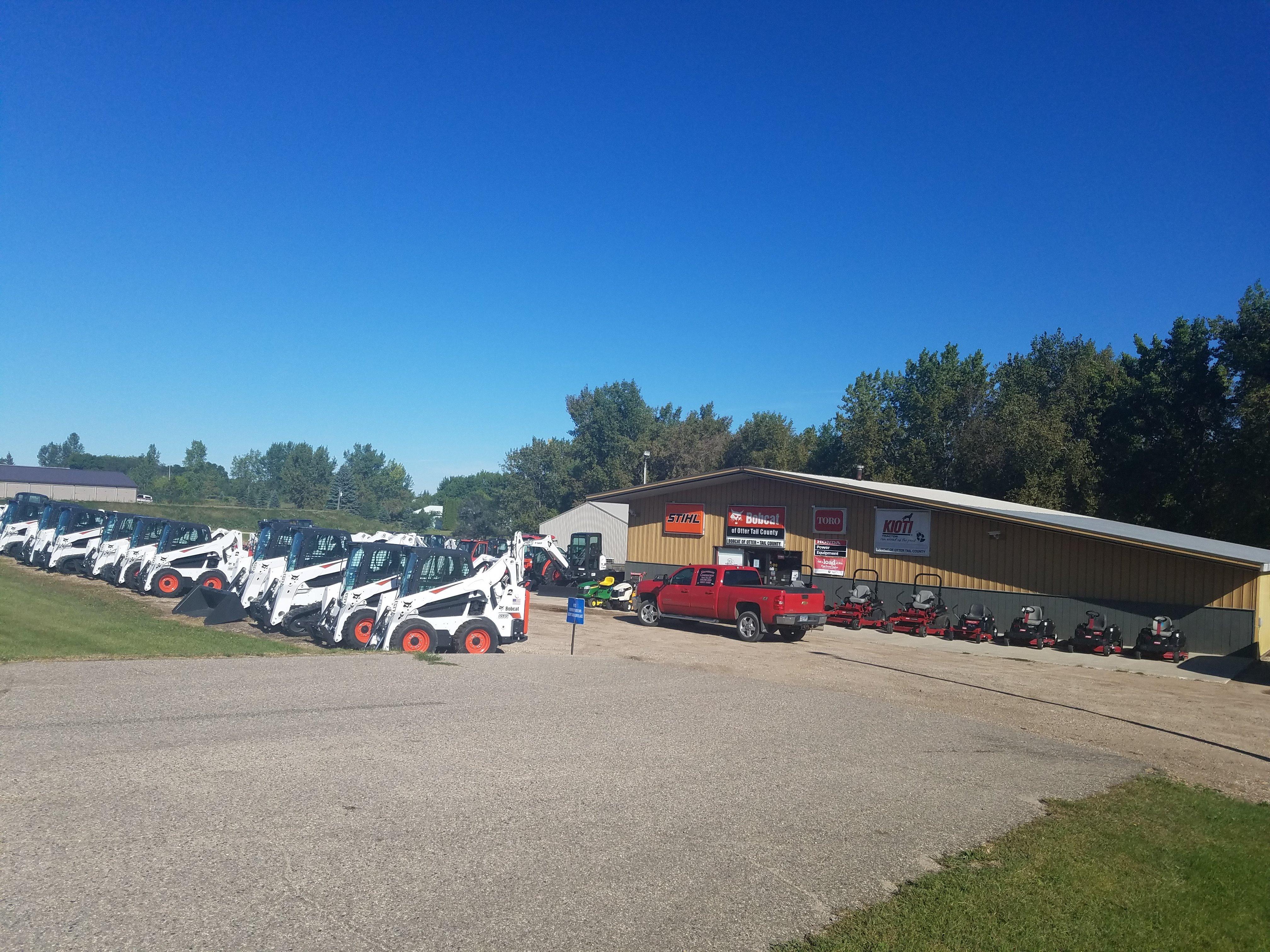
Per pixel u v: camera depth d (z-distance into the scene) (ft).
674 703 40.04
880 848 22.12
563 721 34.30
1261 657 75.15
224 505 305.53
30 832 18.90
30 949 13.89
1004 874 20.80
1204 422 143.13
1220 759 36.91
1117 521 144.97
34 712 29.55
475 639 55.36
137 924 15.06
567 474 261.24
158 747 26.22
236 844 19.04
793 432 232.32
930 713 42.27
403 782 24.47
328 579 62.59
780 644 71.51
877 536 92.53
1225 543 100.17
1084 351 181.06
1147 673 64.08
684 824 22.79
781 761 30.27
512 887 17.92
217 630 61.36
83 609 67.62
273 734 28.89
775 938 16.56
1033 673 61.36
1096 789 29.71
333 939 15.01
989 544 84.89
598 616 90.27
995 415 156.56
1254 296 140.97
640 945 15.80
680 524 109.09
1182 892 20.63
